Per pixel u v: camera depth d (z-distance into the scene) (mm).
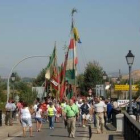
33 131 28141
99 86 54188
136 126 13273
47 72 49344
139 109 38719
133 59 25922
